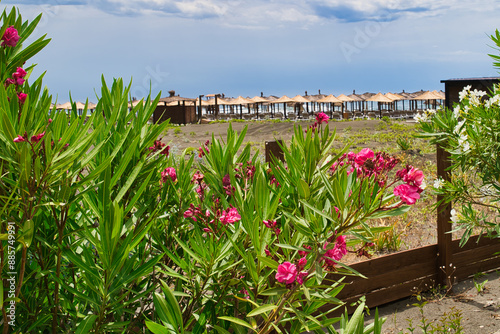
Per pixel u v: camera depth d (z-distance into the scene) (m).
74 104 1.98
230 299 2.20
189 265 2.12
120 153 1.95
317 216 1.69
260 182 1.91
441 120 3.91
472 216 3.89
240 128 25.75
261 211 1.91
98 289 1.72
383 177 1.70
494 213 5.81
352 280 3.96
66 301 1.81
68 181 1.65
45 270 1.71
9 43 1.82
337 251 1.61
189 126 31.66
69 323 1.94
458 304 4.14
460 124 3.76
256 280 1.89
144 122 2.08
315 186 2.24
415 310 4.05
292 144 2.63
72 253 1.68
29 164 1.45
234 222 2.13
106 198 1.72
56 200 1.62
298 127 2.44
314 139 2.23
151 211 2.17
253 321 1.80
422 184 1.58
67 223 1.90
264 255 1.85
